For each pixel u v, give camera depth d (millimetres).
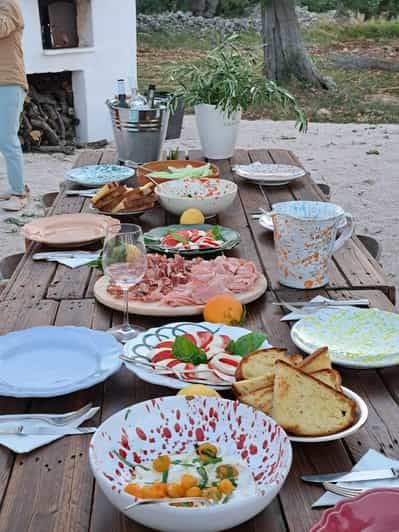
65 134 6637
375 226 4559
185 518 901
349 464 1117
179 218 2398
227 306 1553
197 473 1027
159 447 1108
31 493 1060
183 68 3270
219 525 916
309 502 1035
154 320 1615
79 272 1920
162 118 3129
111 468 1050
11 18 4273
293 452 1141
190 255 1995
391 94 9672
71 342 1456
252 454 1085
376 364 1363
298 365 1223
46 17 6219
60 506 1033
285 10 9727
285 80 9914
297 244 1760
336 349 1438
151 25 12180
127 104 3166
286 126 7848
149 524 927
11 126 4695
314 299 1716
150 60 10922
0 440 1167
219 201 2312
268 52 9953
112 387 1343
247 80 3150
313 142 7004
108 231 1520
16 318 1635
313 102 9305
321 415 1143
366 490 972
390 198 5164
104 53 6504
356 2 12375
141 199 2357
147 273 1733
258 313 1655
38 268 1955
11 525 997
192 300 1624
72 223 2225
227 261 1792
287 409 1145
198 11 12594
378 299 1742
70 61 6309
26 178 5586
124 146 3160
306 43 11812
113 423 1098
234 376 1277
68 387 1274
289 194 2705
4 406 1285
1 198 4914
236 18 12562
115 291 1688
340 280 1864
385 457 1128
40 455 1144
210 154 3256
